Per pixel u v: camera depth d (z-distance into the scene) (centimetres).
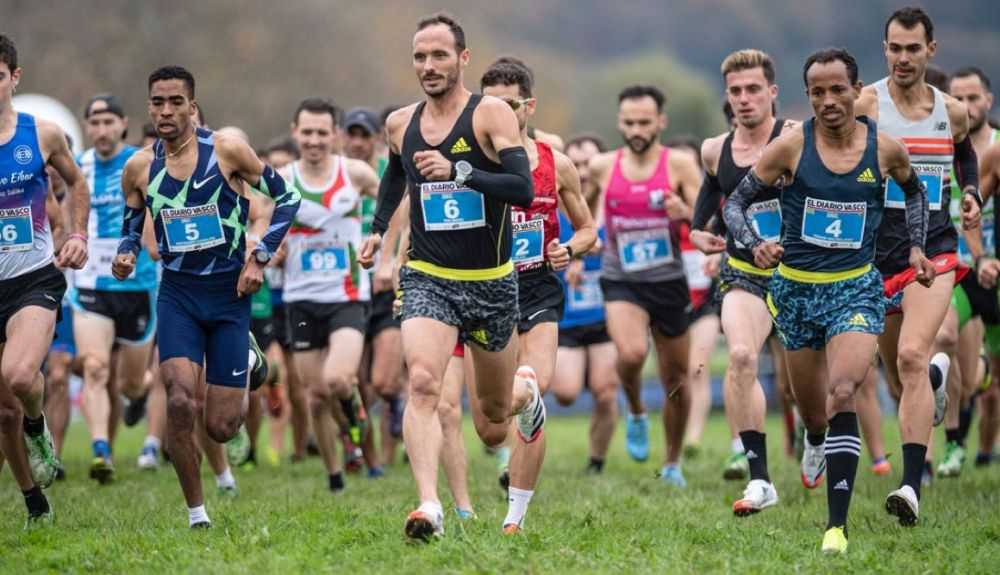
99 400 2934
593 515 2188
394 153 1970
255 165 2127
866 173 1942
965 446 3131
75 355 3152
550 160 2277
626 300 2953
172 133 2066
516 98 2339
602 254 3109
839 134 1941
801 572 1691
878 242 2280
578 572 1638
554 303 2291
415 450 1794
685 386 2934
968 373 2931
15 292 2112
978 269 2469
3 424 2081
